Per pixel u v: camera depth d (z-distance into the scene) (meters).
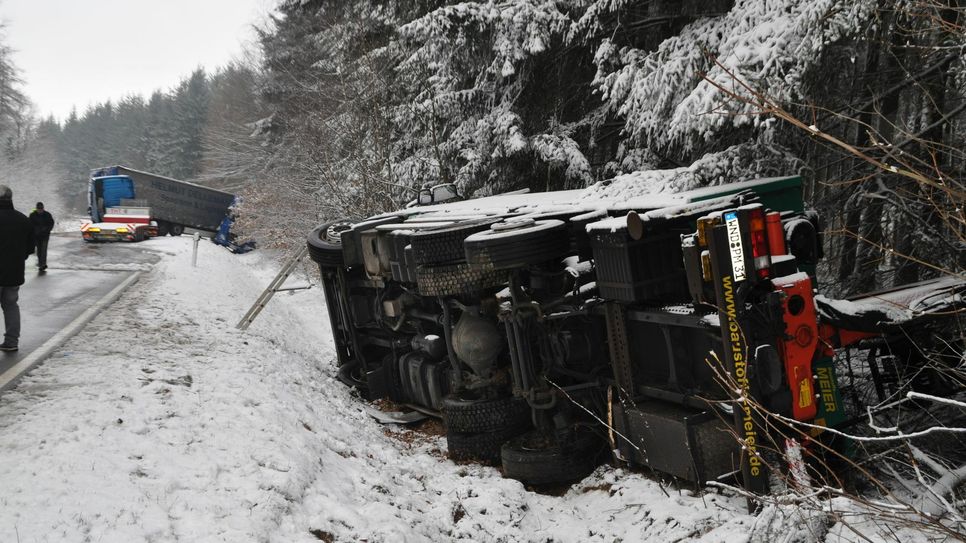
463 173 18.33
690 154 12.44
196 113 102.19
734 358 5.05
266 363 9.98
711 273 5.08
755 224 5.07
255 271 32.91
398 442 8.57
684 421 5.64
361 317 10.73
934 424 5.84
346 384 11.02
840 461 5.56
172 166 104.25
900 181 9.32
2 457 5.64
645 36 15.79
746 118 9.67
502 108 18.09
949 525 4.15
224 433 6.43
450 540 5.75
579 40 16.20
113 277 18.95
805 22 9.37
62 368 8.48
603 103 17.20
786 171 9.98
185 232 46.22
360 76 22.05
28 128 102.38
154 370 8.43
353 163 21.83
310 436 6.95
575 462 6.73
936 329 6.03
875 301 5.98
